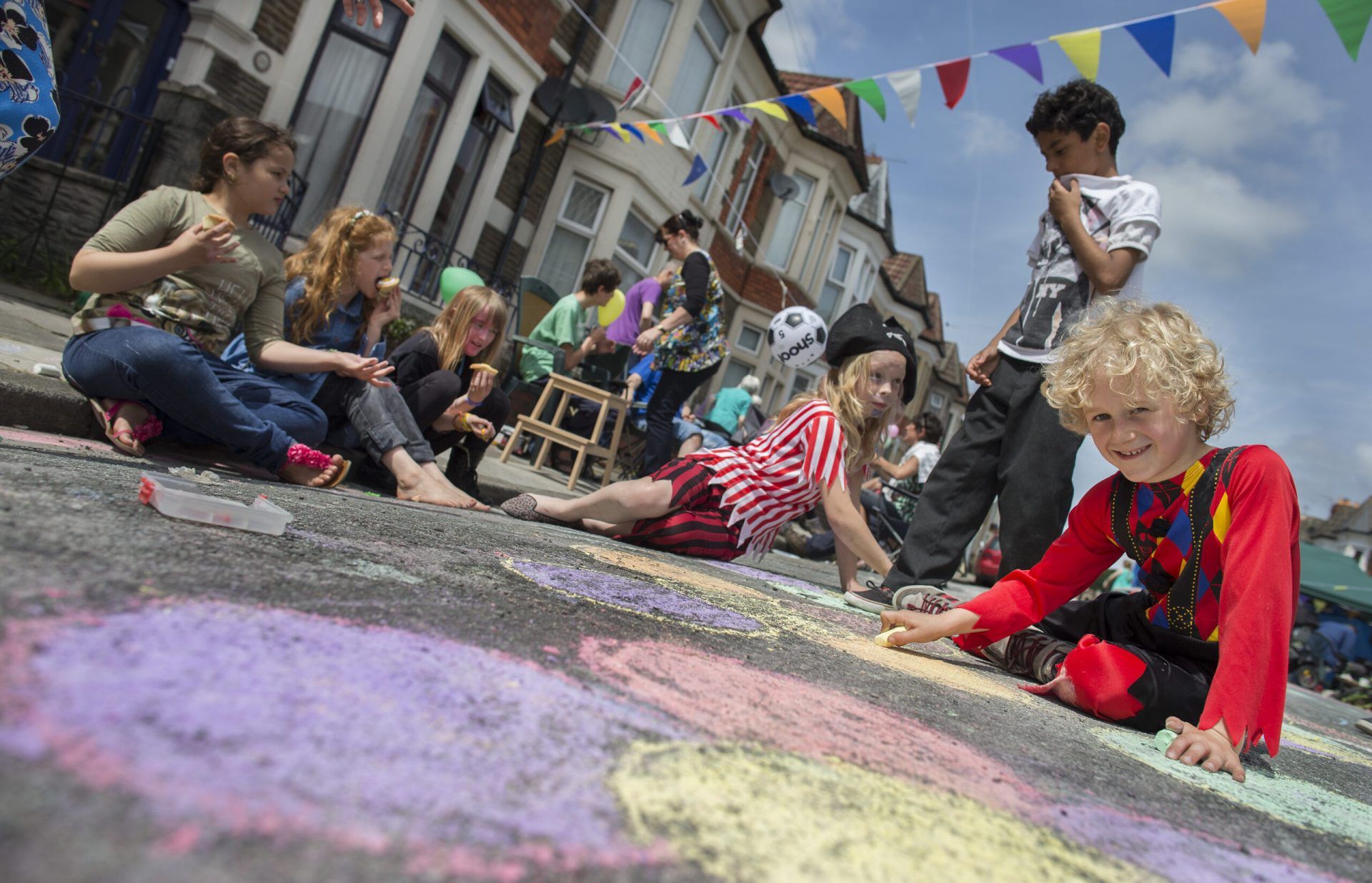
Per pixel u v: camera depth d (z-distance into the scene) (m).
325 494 2.37
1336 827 1.36
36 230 7.24
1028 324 2.98
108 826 0.54
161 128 7.39
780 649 1.70
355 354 3.22
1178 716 1.81
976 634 2.18
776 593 2.78
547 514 3.29
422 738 0.77
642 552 2.96
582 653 1.21
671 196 13.50
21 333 3.76
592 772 0.80
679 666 1.29
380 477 3.24
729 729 1.04
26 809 0.54
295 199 8.04
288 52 8.09
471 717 0.85
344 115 8.47
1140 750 1.60
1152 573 1.94
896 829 0.85
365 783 0.67
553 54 11.09
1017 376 2.97
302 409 2.79
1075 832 1.00
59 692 0.69
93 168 7.71
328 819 0.61
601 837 0.68
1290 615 1.63
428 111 9.26
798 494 3.22
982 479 3.02
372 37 8.49
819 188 18.61
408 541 1.79
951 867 0.79
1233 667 1.60
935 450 8.83
